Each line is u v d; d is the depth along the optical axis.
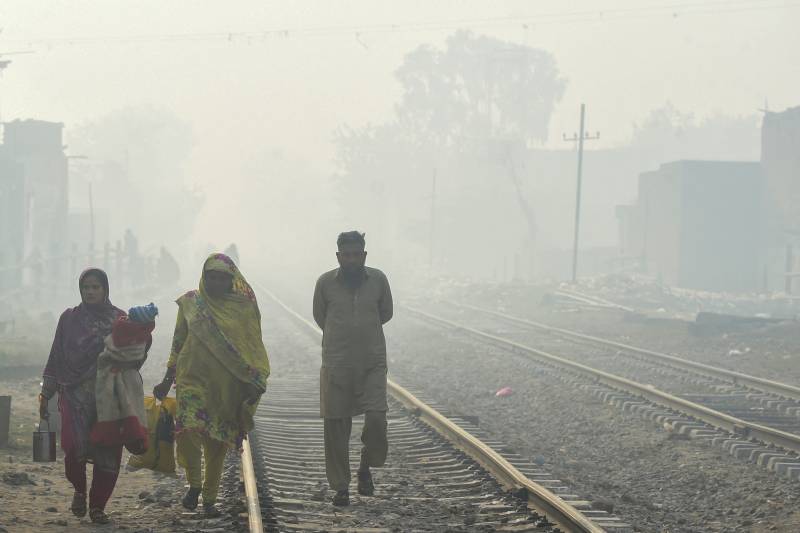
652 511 19.80
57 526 14.52
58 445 23.06
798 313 80.56
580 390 36.09
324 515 16.31
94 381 14.38
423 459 22.47
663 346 53.22
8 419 22.92
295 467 21.48
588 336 55.69
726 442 25.56
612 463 25.12
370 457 16.97
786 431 28.75
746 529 18.25
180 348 15.18
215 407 14.96
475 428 26.70
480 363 46.00
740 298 90.62
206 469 15.43
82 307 14.58
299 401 33.19
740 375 37.59
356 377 16.59
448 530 15.19
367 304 16.66
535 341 57.00
